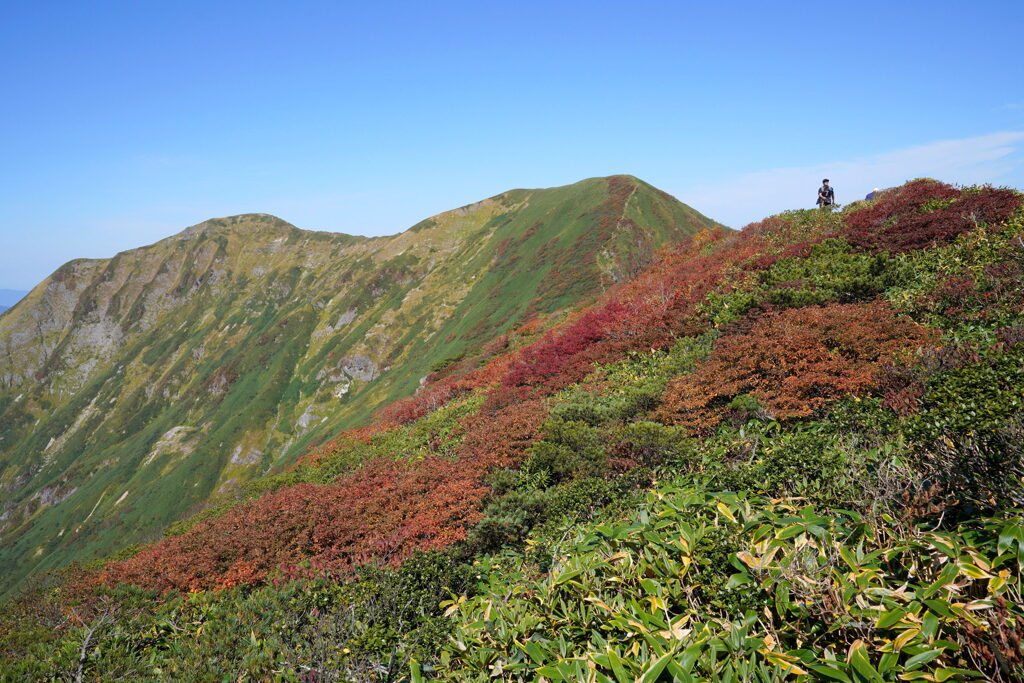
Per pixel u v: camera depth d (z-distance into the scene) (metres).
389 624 5.88
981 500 3.49
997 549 2.70
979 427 3.92
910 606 2.53
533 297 75.12
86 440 135.50
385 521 11.31
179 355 153.88
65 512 103.94
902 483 4.16
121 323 170.25
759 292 17.22
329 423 92.94
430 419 21.00
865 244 17.88
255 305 161.12
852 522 3.55
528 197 144.88
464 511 10.45
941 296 11.69
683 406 11.20
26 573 89.75
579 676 2.80
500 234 120.25
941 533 3.04
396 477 14.59
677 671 2.55
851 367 9.56
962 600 2.60
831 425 7.23
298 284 167.75
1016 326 8.33
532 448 11.94
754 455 7.42
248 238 192.50
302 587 7.86
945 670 2.25
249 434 105.56
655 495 5.10
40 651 8.27
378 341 112.50
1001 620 2.39
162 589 11.89
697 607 3.16
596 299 35.44
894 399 6.90
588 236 84.38
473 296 98.94
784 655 2.50
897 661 2.43
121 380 151.12
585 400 15.10
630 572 3.63
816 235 22.23
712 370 11.92
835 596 2.76
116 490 104.06
